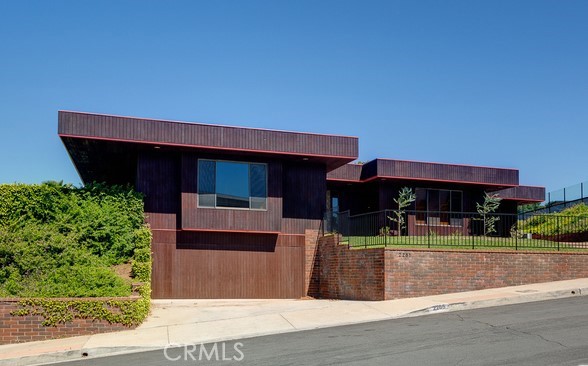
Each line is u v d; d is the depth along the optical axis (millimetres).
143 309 14766
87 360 11641
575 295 16641
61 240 18125
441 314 14570
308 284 22688
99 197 20188
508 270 18625
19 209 19094
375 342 11445
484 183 29734
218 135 20922
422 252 17812
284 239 22672
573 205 37281
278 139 21609
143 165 21359
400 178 28094
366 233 20906
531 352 9977
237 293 21734
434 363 9555
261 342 12219
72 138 19672
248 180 22016
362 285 18812
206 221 21266
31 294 15102
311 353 10789
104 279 16312
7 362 11734
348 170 28875
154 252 21047
